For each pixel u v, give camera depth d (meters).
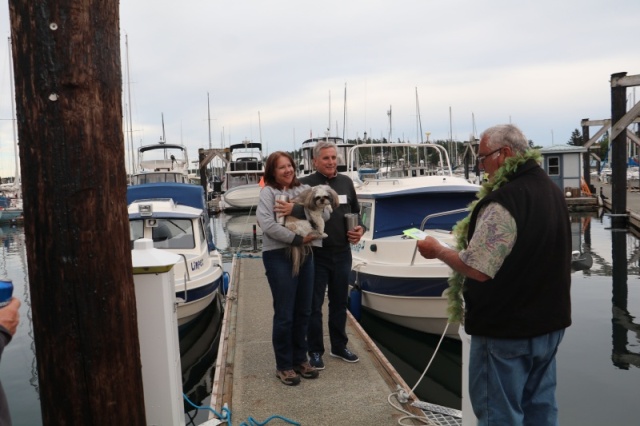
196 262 8.11
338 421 3.82
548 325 2.46
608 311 8.64
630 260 12.98
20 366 7.02
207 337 8.31
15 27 2.25
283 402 4.12
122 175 2.46
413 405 4.01
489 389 2.55
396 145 9.80
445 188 7.82
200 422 5.34
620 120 17.36
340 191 4.62
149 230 8.43
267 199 4.17
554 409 2.67
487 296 2.51
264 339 5.77
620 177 17.73
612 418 4.99
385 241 7.38
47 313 2.35
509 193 2.44
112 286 2.42
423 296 6.84
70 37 2.24
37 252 2.32
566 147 24.53
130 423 2.54
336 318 4.92
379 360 4.92
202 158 31.34
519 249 2.42
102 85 2.33
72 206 2.29
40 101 2.24
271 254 4.21
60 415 2.42
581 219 20.77
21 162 2.31
